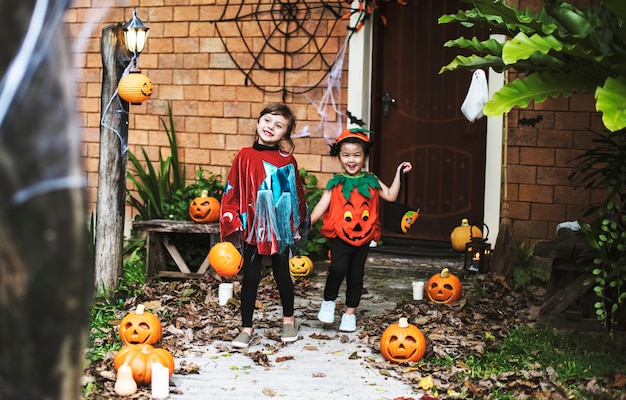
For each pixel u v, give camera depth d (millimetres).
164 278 6598
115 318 5297
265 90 7703
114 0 7977
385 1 7480
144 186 8039
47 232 1525
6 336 1546
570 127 6734
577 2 6516
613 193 5039
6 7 1529
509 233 6711
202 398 3938
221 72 7840
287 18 7559
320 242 7273
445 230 7492
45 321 1545
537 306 5695
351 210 5062
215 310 5543
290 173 4895
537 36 4090
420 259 7273
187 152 8008
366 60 7422
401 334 4508
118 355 4137
